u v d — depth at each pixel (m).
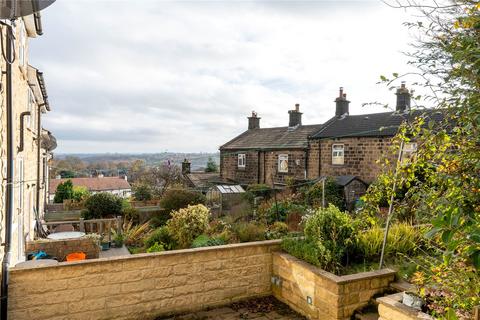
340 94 18.67
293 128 21.12
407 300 3.75
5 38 4.90
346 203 14.47
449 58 2.52
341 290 4.65
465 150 2.49
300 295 5.41
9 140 4.97
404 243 5.78
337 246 5.50
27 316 4.53
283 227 8.51
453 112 2.63
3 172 4.78
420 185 3.34
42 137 12.53
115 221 10.88
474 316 2.47
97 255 7.88
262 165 20.86
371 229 5.93
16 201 6.04
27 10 3.44
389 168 3.96
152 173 24.22
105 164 41.12
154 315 5.24
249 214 11.83
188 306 5.47
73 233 8.84
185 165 25.45
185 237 8.16
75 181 33.88
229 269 5.78
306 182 16.11
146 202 16.89
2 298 4.36
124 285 5.05
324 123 18.52
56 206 15.77
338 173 16.52
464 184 2.38
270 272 6.12
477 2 2.19
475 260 1.70
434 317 3.31
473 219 1.93
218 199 14.93
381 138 14.66
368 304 4.83
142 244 9.52
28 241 7.47
